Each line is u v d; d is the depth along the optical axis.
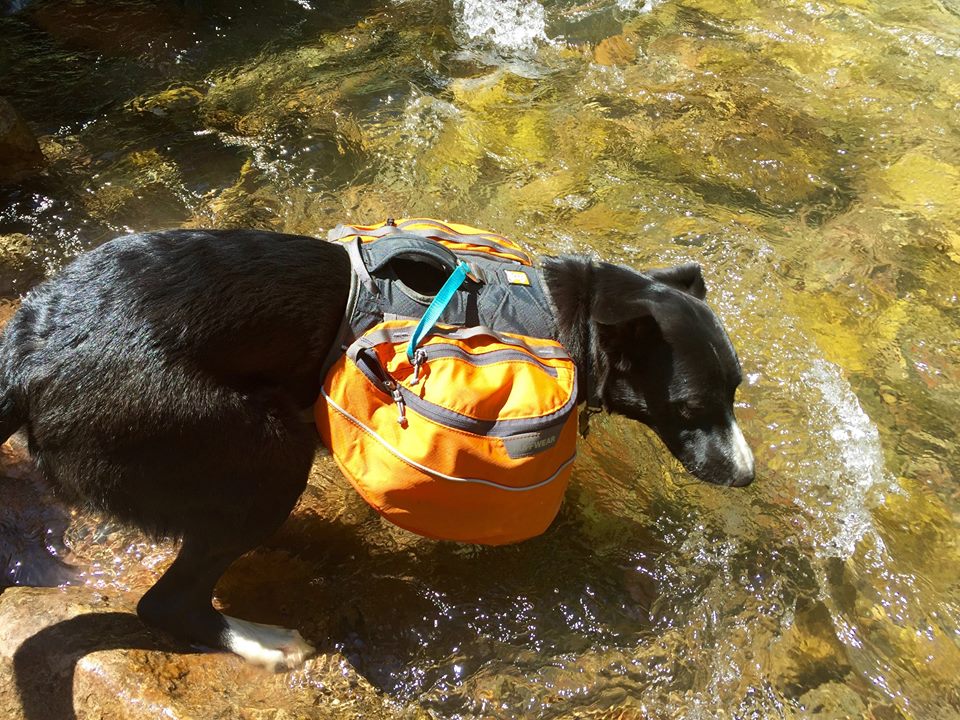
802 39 2.14
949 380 1.37
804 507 1.18
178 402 0.82
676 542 1.12
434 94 1.83
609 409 1.08
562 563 1.08
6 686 0.84
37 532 1.02
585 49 2.04
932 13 2.28
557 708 0.94
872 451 1.26
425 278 0.97
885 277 1.53
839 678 1.00
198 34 1.91
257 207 1.50
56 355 0.82
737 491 1.19
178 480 0.85
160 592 0.91
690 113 1.86
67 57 1.79
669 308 1.00
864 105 1.94
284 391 0.90
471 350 0.91
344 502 1.11
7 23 1.85
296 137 1.66
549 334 1.00
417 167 1.64
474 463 0.89
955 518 1.19
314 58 1.89
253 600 1.00
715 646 1.02
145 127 1.64
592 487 1.18
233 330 0.85
